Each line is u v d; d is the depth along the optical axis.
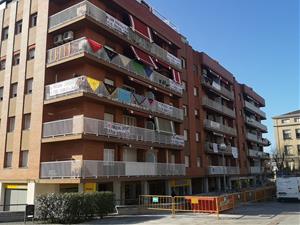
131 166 25.88
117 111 26.64
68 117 24.23
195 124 40.44
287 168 78.69
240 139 57.31
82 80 22.89
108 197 18.89
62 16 24.80
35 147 24.12
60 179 22.22
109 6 27.56
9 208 25.58
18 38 27.83
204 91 45.28
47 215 16.83
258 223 16.27
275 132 89.38
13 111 26.67
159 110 31.14
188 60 40.72
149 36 31.11
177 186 34.91
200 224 16.02
